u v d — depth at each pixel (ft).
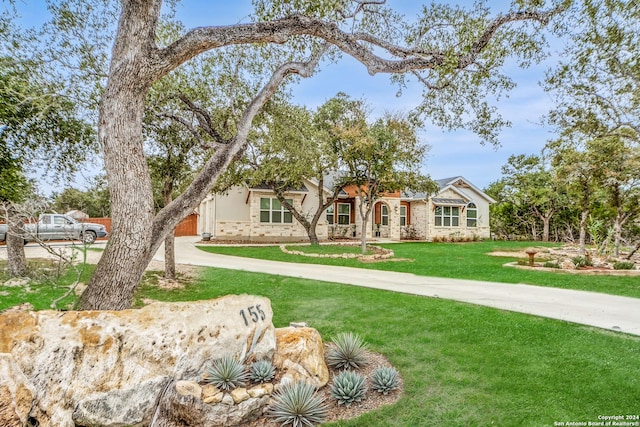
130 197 15.43
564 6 19.65
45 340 11.60
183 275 36.27
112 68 15.21
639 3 20.22
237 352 14.35
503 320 21.22
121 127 15.24
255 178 60.44
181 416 11.74
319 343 16.07
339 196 90.07
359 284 32.65
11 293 25.68
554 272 40.11
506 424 11.68
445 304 24.95
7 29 23.21
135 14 15.07
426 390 13.87
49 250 18.98
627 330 19.57
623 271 39.01
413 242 88.74
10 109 24.25
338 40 18.97
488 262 49.37
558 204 94.58
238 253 57.62
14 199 27.48
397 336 19.15
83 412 11.46
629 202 49.90
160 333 13.21
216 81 29.40
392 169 56.03
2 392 9.79
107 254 15.48
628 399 12.86
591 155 47.29
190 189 17.87
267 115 32.19
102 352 12.22
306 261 49.55
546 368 15.23
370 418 12.22
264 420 12.44
